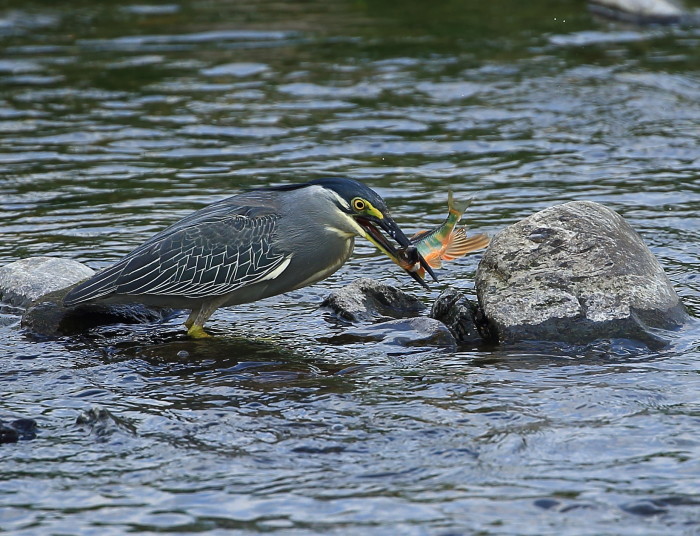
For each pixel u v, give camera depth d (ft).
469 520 25.66
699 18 98.63
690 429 30.60
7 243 51.57
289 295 45.80
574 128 70.85
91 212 56.44
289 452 29.78
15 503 26.99
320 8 104.94
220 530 25.41
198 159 65.67
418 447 29.86
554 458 28.96
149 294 39.93
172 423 31.99
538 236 41.52
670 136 69.00
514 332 39.14
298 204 40.78
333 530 25.31
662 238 51.16
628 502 26.35
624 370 35.88
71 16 102.37
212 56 88.28
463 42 91.25
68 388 35.22
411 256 40.27
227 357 38.19
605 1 101.24
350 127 71.51
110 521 25.96
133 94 79.05
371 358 37.88
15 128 71.51
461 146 67.87
